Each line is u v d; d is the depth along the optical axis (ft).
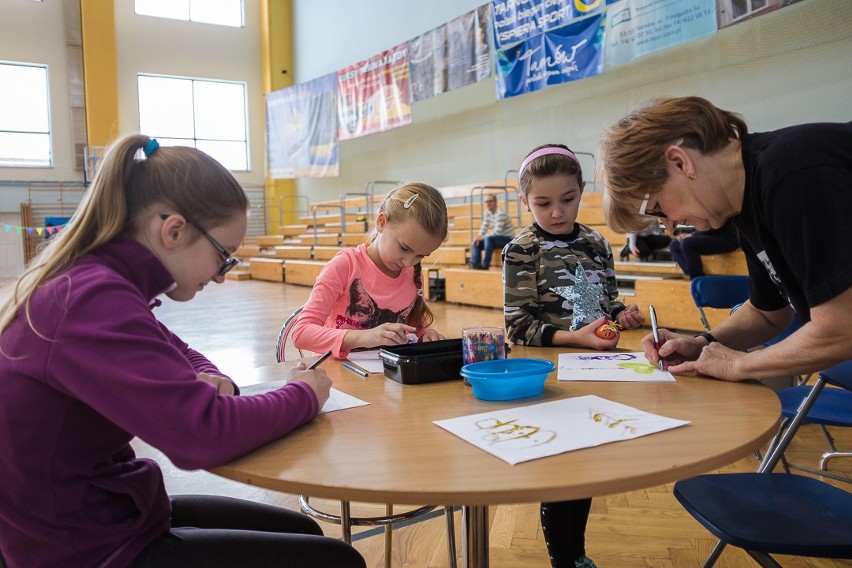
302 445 2.84
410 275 5.99
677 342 4.20
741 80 17.98
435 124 30.07
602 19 19.02
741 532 3.45
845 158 3.26
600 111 22.40
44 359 2.64
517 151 26.02
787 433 5.45
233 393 3.24
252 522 3.71
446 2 28.55
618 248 19.11
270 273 35.96
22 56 36.01
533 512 6.84
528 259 5.64
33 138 36.65
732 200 3.66
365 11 33.81
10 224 36.24
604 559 5.78
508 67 22.20
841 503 3.83
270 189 42.16
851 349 3.29
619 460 2.49
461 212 27.25
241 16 41.24
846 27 15.62
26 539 2.77
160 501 3.10
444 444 2.78
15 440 2.71
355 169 36.22
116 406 2.59
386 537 5.34
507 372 3.45
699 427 2.89
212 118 41.01
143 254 2.95
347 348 4.77
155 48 38.93
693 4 16.76
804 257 3.29
